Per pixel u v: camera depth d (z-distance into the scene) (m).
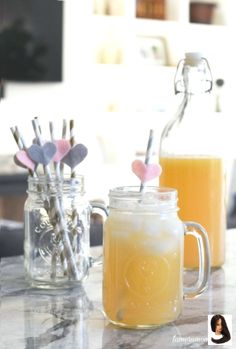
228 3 3.90
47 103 3.48
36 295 0.82
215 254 0.97
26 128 3.34
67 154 0.83
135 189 0.75
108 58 3.60
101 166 3.54
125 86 3.65
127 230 0.70
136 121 3.65
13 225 2.51
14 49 3.36
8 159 3.28
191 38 3.80
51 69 3.46
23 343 0.65
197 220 0.95
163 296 0.70
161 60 3.74
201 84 0.96
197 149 0.96
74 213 0.82
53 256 0.82
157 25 3.69
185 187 0.95
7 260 1.04
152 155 0.77
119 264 0.70
